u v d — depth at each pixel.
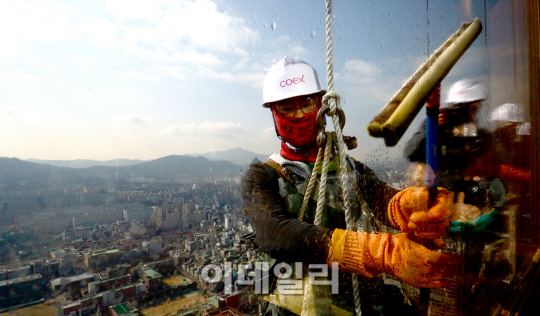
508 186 1.01
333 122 0.80
